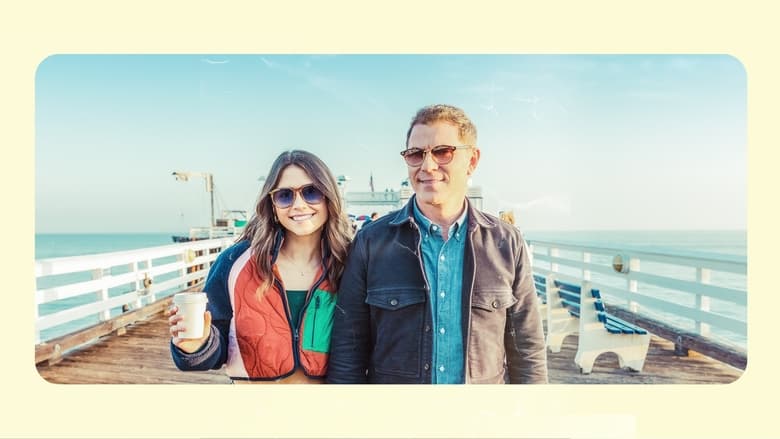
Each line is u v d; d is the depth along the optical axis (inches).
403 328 100.3
